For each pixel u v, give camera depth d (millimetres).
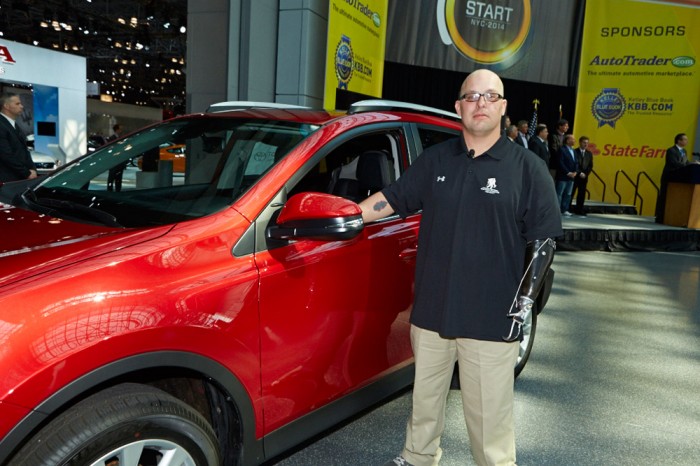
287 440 1944
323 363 2023
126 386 1493
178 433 1522
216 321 1600
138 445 1440
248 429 1765
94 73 37719
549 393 3287
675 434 2848
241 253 1736
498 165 1857
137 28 23828
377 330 2283
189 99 8477
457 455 2533
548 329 4555
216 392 1779
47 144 17203
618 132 13172
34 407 1258
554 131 14102
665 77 12711
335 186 2562
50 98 17094
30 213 1958
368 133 2400
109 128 40594
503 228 1857
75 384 1313
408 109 2742
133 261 1510
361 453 2504
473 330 1886
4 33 26406
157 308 1466
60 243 1612
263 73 8086
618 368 3740
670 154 10148
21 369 1247
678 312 5277
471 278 1879
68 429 1335
